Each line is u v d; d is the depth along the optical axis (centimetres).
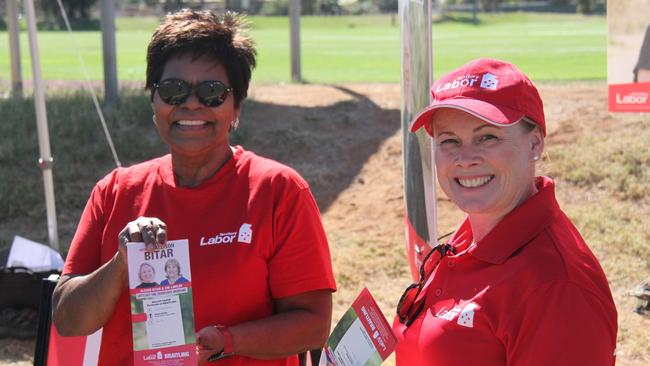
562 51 2427
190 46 263
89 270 275
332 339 256
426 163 421
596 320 207
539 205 226
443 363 226
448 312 228
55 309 267
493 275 222
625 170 829
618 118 927
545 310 209
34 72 678
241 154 275
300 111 1091
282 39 3416
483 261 227
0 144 999
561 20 4519
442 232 786
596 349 205
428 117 238
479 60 235
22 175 956
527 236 223
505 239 225
